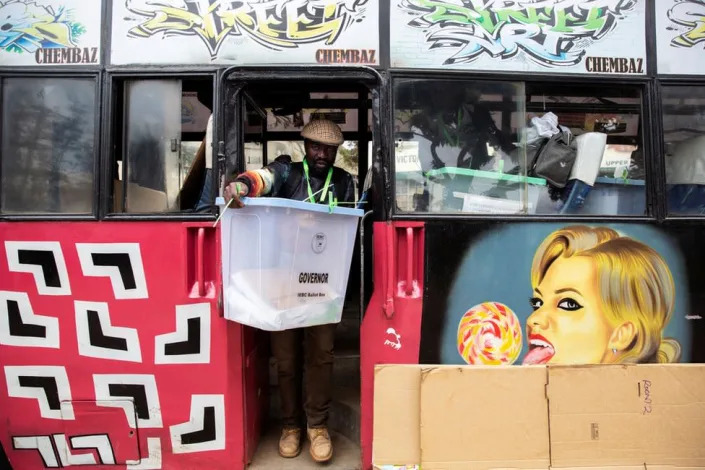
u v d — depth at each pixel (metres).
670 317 2.58
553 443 2.42
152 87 2.48
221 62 2.44
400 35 2.49
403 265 2.49
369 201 2.58
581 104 2.76
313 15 2.46
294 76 2.41
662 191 2.60
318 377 2.54
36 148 2.45
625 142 2.75
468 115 2.55
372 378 2.46
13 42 2.45
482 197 2.56
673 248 2.59
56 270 2.42
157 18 2.44
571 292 2.54
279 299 2.12
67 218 2.41
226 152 2.40
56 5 2.45
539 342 2.52
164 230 2.40
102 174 2.42
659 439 2.46
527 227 2.52
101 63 2.44
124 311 2.40
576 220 2.54
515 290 2.51
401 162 2.51
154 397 2.42
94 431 2.44
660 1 2.65
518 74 2.54
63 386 2.43
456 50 2.52
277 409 3.08
